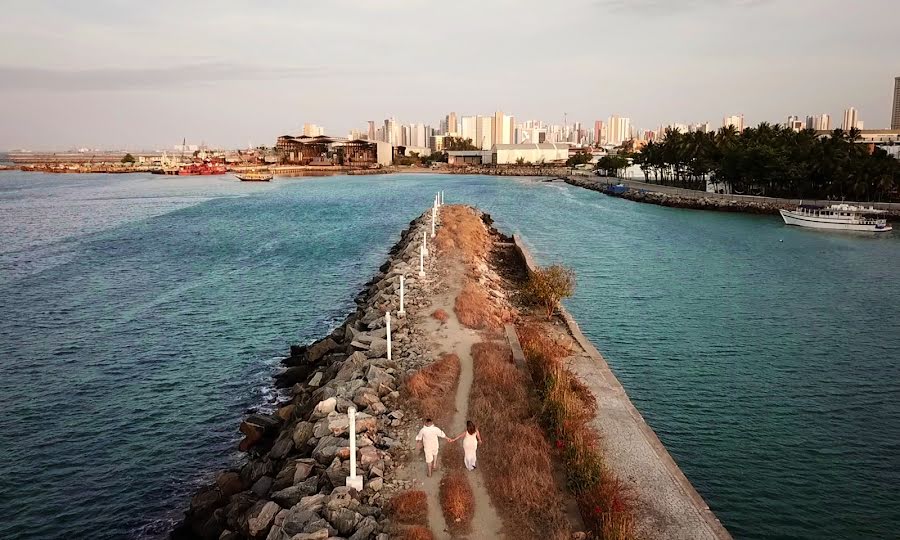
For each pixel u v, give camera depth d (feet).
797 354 95.35
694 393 80.94
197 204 343.46
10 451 69.56
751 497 58.95
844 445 68.39
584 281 142.10
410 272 115.96
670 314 115.85
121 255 183.83
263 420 70.28
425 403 56.95
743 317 114.42
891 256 177.99
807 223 236.84
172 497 61.05
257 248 197.36
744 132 386.93
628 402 62.18
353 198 386.11
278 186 509.35
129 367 94.02
